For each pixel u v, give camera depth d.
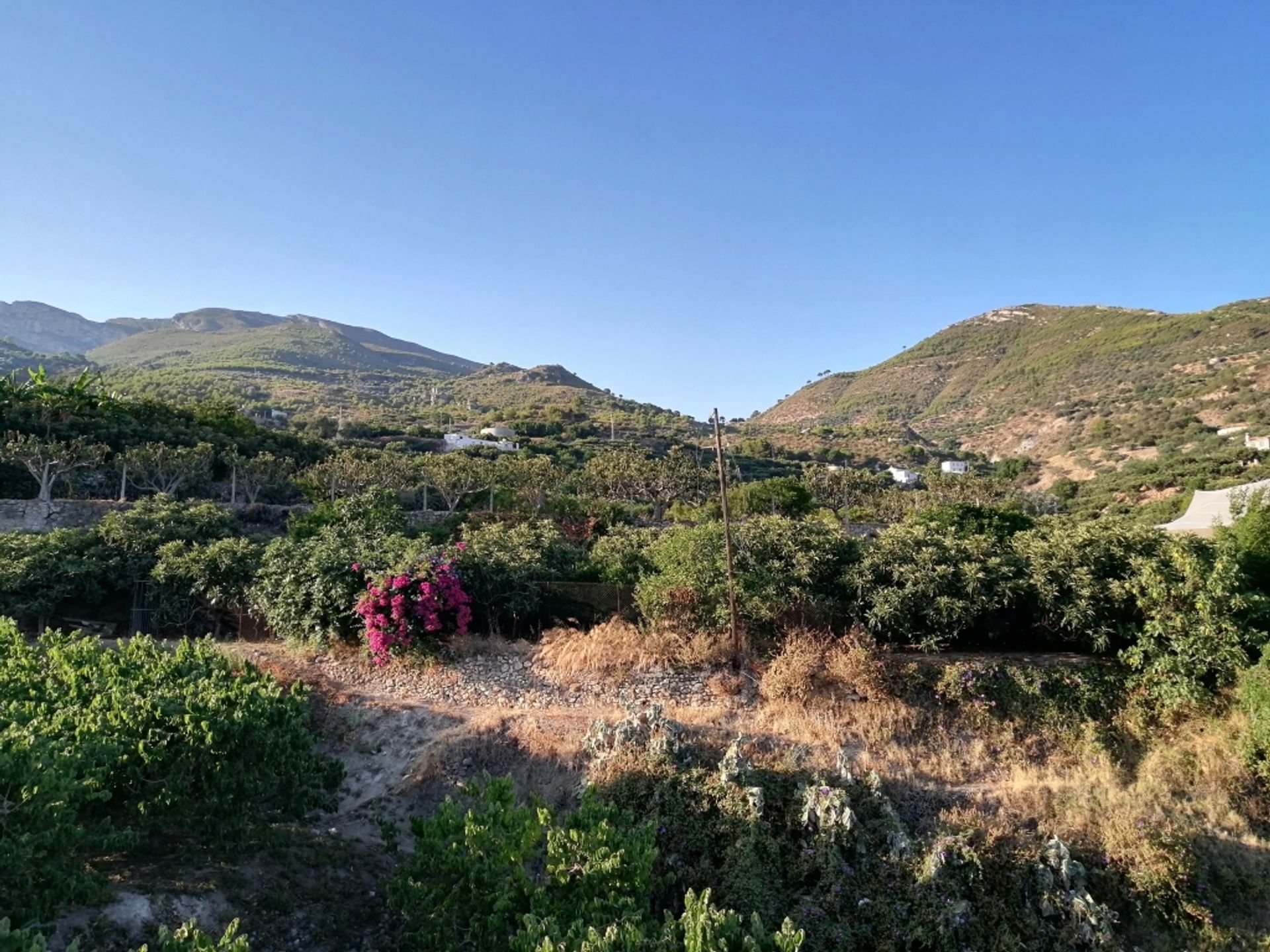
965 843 9.04
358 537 16.61
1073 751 11.14
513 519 26.98
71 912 6.26
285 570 15.23
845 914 8.59
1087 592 12.32
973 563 13.19
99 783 6.60
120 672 9.16
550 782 10.59
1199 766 10.51
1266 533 14.15
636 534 20.27
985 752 11.04
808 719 11.38
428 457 48.22
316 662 14.12
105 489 37.97
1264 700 10.37
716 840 9.34
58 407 38.81
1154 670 11.66
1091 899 8.52
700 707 11.97
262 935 7.09
